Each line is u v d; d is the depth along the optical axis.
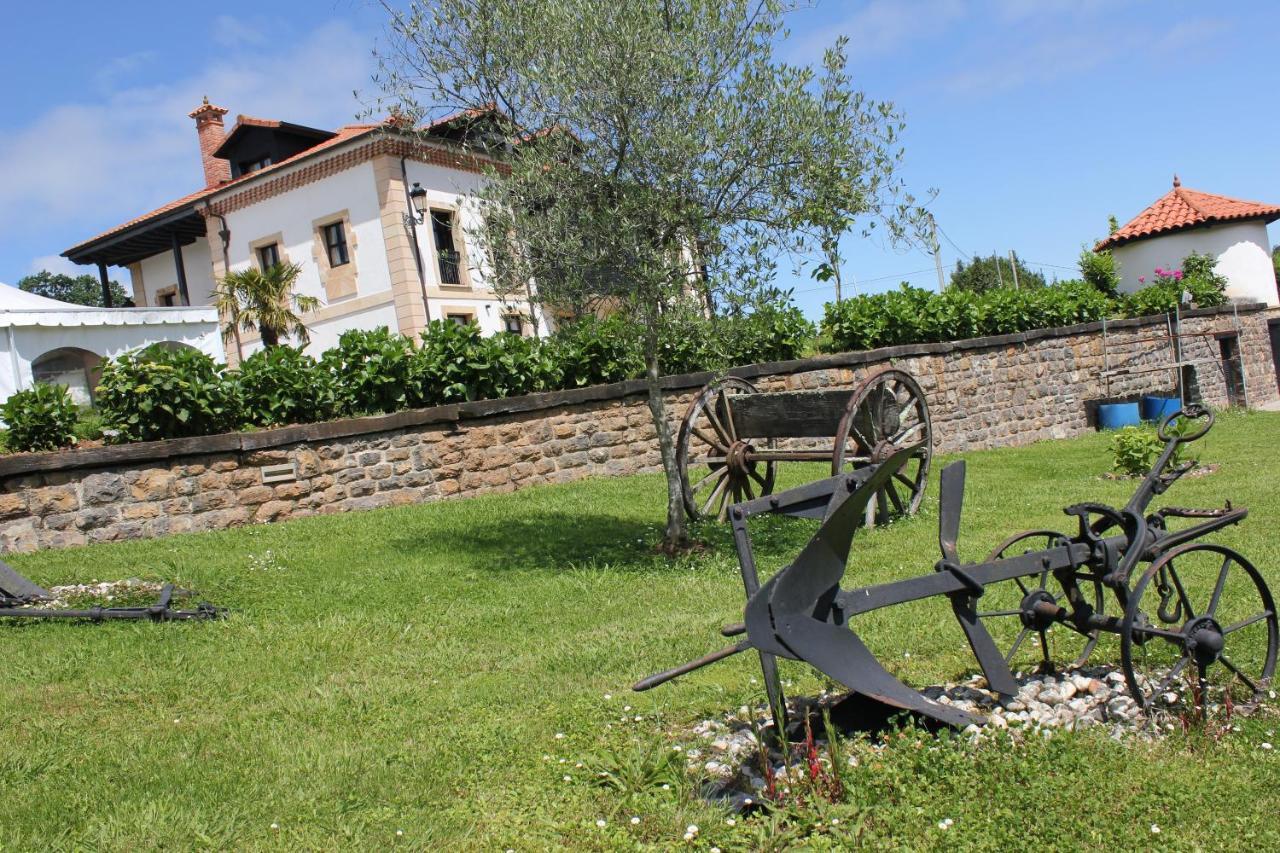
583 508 10.51
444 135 8.84
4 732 4.52
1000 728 3.82
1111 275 25.95
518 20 7.66
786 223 7.72
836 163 7.66
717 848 3.18
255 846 3.34
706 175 7.48
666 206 7.48
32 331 18.08
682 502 8.50
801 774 3.63
